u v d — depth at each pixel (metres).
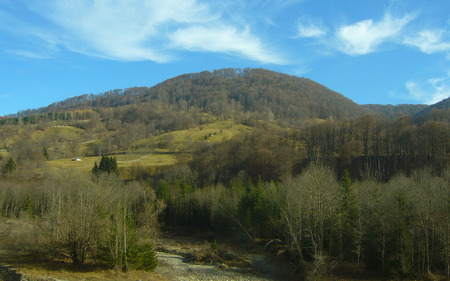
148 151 171.88
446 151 89.38
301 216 45.38
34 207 76.19
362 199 45.47
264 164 101.88
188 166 119.12
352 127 116.94
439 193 43.03
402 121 105.19
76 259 37.59
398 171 89.25
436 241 39.66
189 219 84.81
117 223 36.75
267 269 46.84
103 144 192.62
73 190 57.00
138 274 36.38
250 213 66.50
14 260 37.50
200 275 42.19
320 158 100.44
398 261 37.31
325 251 42.88
